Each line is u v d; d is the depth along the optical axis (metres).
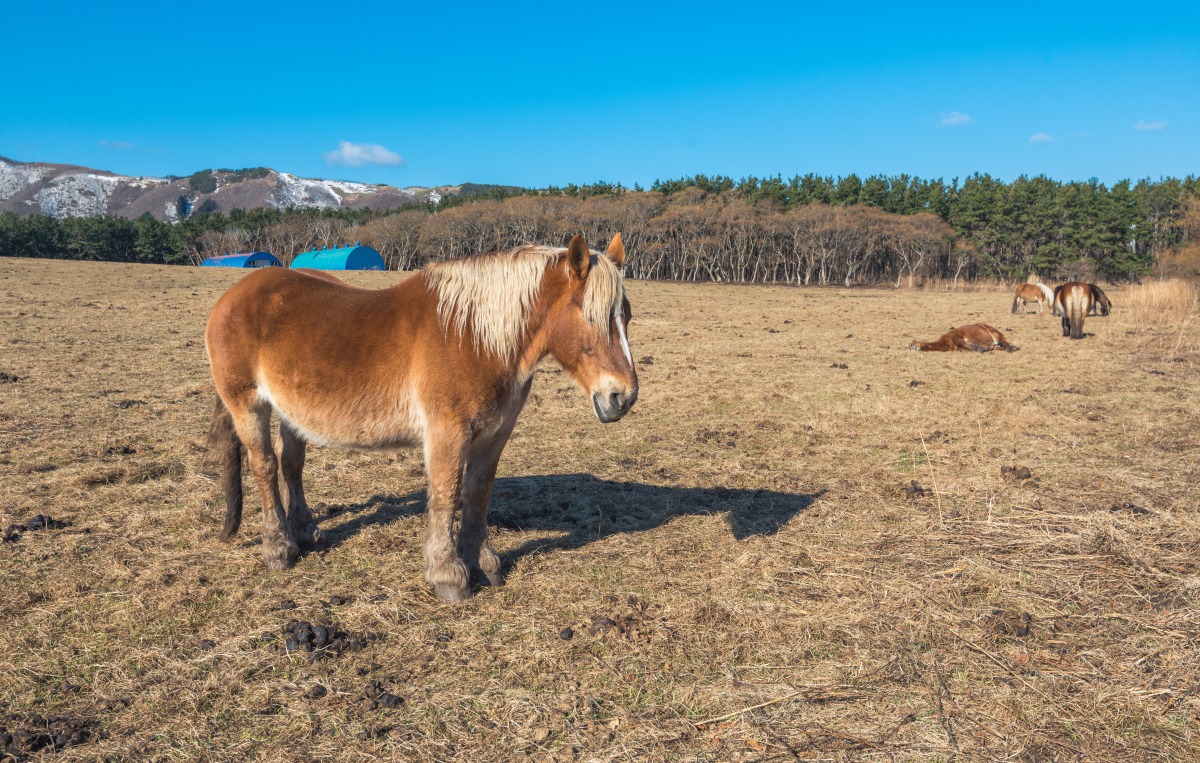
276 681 3.19
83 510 5.27
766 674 3.25
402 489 5.93
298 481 4.71
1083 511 5.24
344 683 3.18
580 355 3.81
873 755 2.70
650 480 6.30
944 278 78.62
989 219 72.81
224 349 4.11
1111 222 67.19
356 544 4.73
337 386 3.93
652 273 81.56
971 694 3.08
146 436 7.38
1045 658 3.36
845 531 5.02
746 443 7.61
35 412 8.27
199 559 4.47
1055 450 7.04
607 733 2.84
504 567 4.43
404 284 4.09
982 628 3.63
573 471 6.55
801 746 2.75
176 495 5.65
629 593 4.07
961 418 8.59
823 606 3.87
